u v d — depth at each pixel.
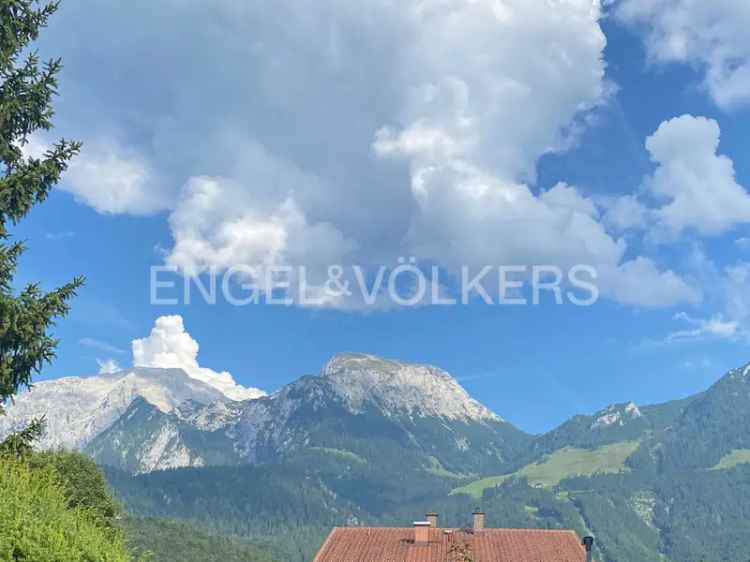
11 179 25.33
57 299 25.02
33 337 24.52
